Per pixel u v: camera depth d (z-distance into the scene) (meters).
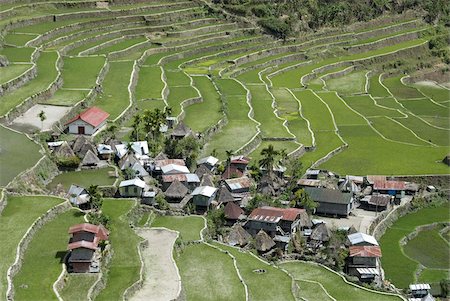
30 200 119.12
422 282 123.38
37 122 150.75
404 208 152.00
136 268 104.56
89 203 123.25
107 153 144.38
